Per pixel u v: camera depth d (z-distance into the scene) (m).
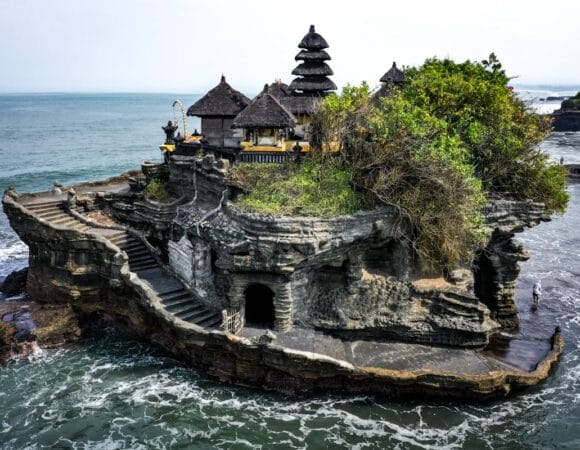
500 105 35.38
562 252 51.81
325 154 32.72
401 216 29.92
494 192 35.59
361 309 30.09
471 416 26.00
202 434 24.91
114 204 41.06
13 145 126.12
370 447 23.97
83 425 25.56
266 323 30.58
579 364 30.30
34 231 34.94
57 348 32.34
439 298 29.80
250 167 33.09
